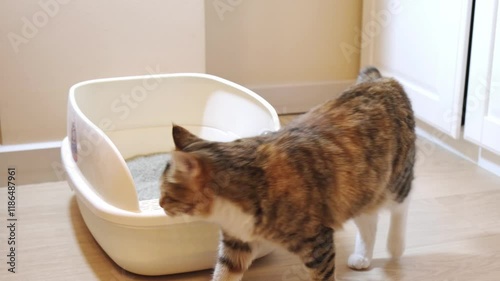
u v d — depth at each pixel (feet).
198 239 5.42
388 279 5.57
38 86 7.44
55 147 7.57
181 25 7.78
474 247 6.07
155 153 7.59
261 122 6.57
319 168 4.58
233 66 9.34
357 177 4.77
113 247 5.54
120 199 5.45
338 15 9.46
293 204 4.46
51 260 5.90
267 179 4.42
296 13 9.29
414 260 5.87
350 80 9.84
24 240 6.23
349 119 4.92
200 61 8.00
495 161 7.58
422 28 7.97
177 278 5.61
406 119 5.24
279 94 9.58
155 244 5.36
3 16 7.07
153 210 5.56
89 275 5.67
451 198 7.02
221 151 4.45
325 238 4.65
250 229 4.54
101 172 5.62
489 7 6.85
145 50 7.74
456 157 8.10
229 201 4.42
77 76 7.57
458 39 7.31
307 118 4.99
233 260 4.96
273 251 5.95
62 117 7.64
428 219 6.57
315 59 9.61
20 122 7.50
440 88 7.77
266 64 9.46
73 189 6.17
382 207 5.33
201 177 4.31
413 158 5.41
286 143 4.61
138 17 7.57
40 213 6.76
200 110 7.49
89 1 7.32
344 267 5.76
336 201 4.68
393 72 8.79
